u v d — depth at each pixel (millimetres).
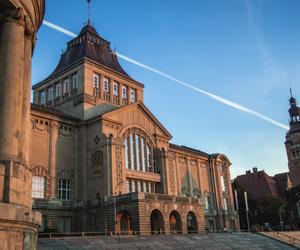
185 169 74438
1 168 15836
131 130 58562
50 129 51531
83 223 50594
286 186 111125
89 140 54656
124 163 53250
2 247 14430
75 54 66812
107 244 34031
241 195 93625
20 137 17594
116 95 64438
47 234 38344
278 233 61219
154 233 49375
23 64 18406
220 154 82312
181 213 53094
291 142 133875
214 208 77812
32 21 19906
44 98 65625
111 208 49125
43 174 49125
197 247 40938
